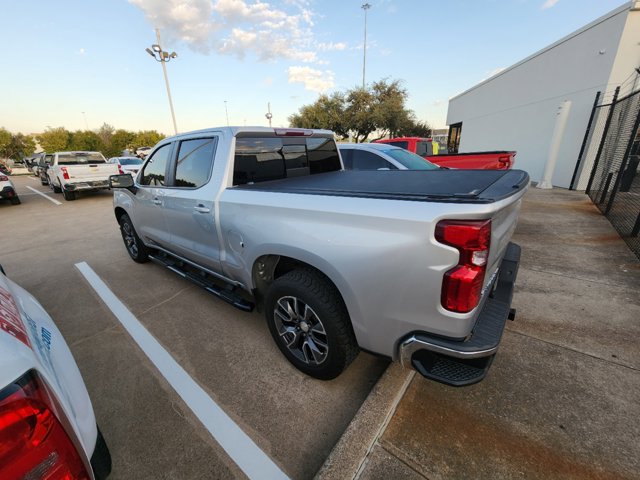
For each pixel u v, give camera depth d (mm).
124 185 3643
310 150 3195
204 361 2488
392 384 2016
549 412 1863
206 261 2881
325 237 1719
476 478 1505
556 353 2381
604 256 4289
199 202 2650
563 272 3809
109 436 1854
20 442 878
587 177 9500
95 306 3428
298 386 2195
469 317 1386
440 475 1520
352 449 1635
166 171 3227
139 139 47531
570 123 10039
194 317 3133
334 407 2018
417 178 2400
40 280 4199
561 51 10422
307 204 1819
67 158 11820
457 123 19672
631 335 2576
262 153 2686
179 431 1876
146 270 4395
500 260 2016
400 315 1540
